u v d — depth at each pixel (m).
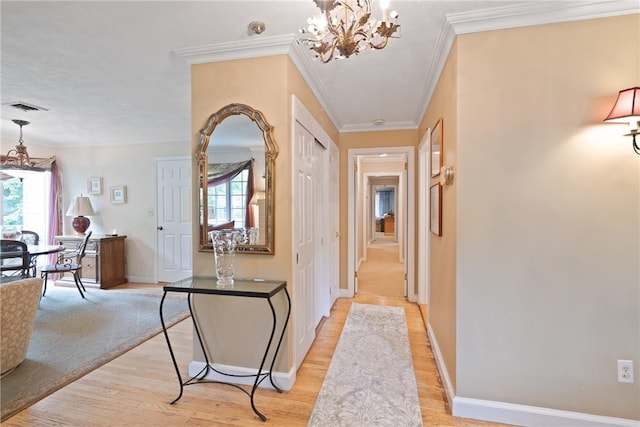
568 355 1.77
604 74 1.70
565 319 1.77
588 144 1.73
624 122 1.67
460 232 1.89
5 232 4.29
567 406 1.77
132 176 5.20
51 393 2.11
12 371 2.38
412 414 1.91
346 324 3.35
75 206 5.02
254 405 1.99
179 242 5.07
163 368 2.45
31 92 2.98
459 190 1.89
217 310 2.27
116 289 4.78
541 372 1.80
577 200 1.75
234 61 2.22
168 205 5.09
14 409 1.94
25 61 2.35
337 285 4.30
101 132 4.57
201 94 2.28
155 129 4.41
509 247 1.83
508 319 1.84
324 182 3.52
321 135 3.15
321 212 3.50
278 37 2.04
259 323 2.21
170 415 1.90
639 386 1.70
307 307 2.69
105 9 1.73
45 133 4.61
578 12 1.69
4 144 4.68
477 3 1.70
